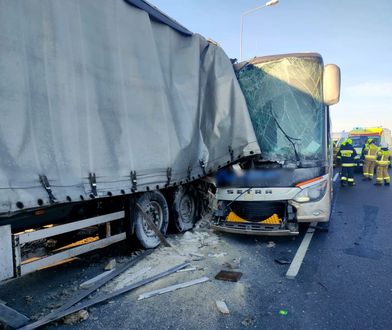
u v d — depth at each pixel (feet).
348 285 13.65
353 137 68.23
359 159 61.41
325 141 19.63
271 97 20.90
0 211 9.85
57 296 12.98
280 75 21.01
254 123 20.83
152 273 14.99
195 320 11.09
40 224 13.51
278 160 19.54
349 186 43.93
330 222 24.52
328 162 19.60
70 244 17.99
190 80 18.78
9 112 10.32
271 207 19.26
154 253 17.63
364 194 37.06
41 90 11.32
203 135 20.20
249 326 10.69
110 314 11.52
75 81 12.55
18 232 12.64
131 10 15.29
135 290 13.35
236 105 19.89
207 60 20.59
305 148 19.70
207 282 14.01
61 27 12.14
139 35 15.56
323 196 18.48
